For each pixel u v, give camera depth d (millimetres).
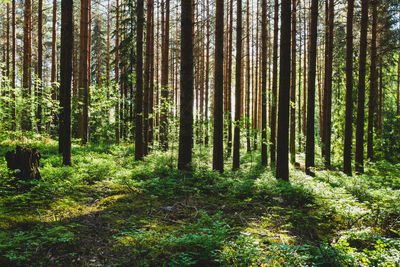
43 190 5895
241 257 3494
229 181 8078
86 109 16344
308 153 12477
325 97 16703
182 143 8930
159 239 4090
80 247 3723
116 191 6648
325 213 5512
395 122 22234
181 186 7230
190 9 8703
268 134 10531
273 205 6414
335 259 3574
